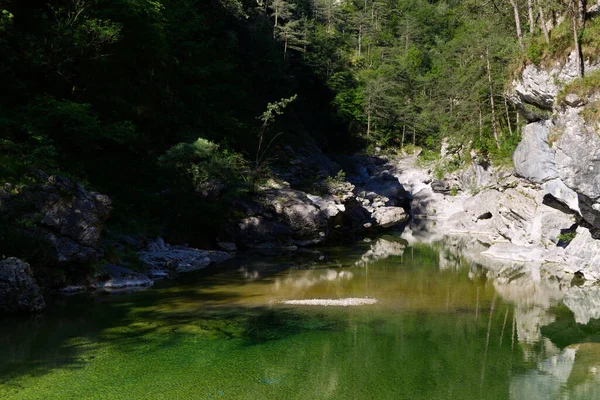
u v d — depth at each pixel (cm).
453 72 6588
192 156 3109
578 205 1952
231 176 3256
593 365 1216
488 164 4419
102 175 2728
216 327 1482
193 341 1352
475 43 4731
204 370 1151
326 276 2331
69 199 1894
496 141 4384
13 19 2586
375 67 9044
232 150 3834
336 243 3569
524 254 2895
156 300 1786
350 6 11375
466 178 4978
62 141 2555
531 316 1677
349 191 4341
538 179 2244
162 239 2691
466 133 4831
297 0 9744
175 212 2944
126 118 3131
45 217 1805
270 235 3194
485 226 4203
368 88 7269
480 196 4325
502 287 2145
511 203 3303
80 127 2466
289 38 7069
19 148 2061
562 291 2073
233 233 3120
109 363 1182
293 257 2888
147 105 3491
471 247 3450
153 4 3388
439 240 3831
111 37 2770
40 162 2016
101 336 1369
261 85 5581
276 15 7256
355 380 1107
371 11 10969
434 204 5544
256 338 1391
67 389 1032
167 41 3838
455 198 5284
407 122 7275
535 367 1202
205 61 4484
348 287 2097
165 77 3809
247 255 2911
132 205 2694
